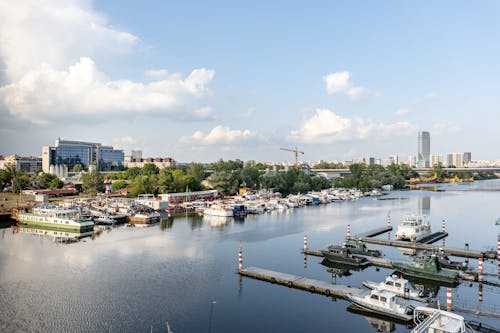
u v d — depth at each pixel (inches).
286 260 3690.9
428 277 3048.7
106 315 2332.7
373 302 2373.3
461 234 5182.1
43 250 4042.8
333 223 6072.8
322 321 2288.4
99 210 6535.4
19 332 2086.6
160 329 2158.0
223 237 4847.4
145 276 3115.2
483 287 2908.5
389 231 5418.3
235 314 2378.2
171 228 5595.5
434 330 1800.0
